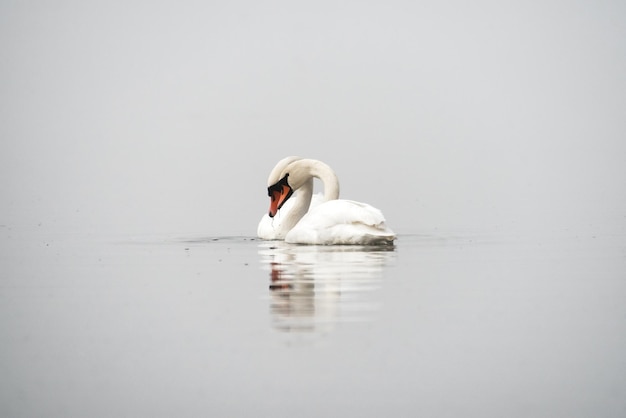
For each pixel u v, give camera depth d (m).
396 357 12.86
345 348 13.24
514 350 13.12
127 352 13.21
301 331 13.98
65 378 12.32
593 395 11.63
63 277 18.64
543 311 15.09
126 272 19.14
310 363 12.66
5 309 15.70
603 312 14.98
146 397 11.71
